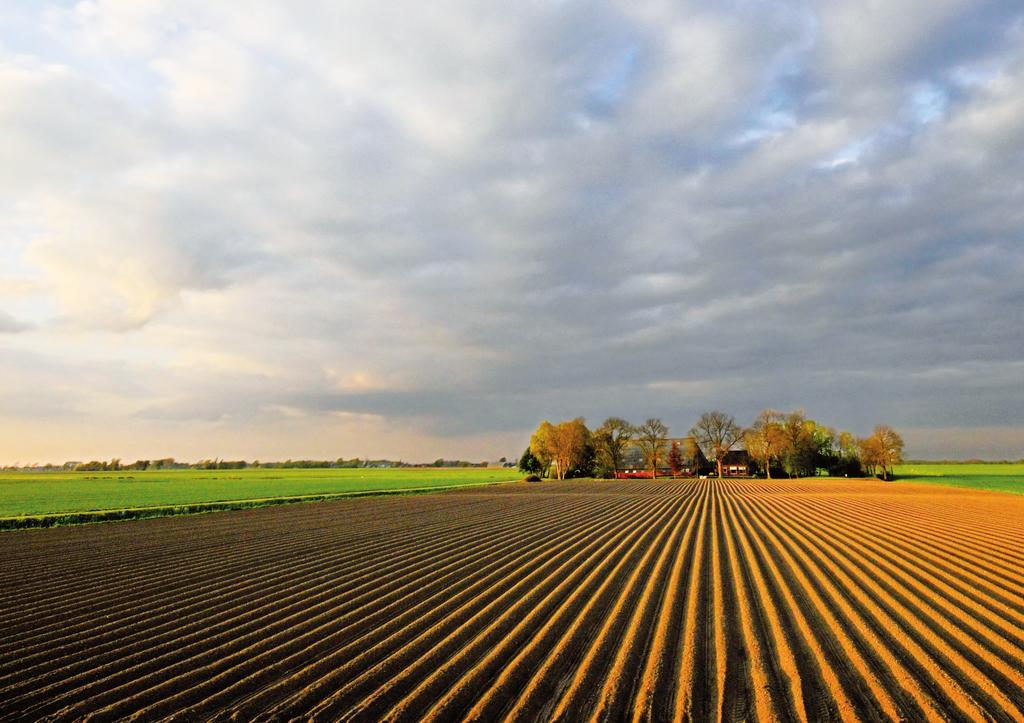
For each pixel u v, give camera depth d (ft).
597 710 25.91
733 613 40.81
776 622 38.19
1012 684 28.66
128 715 26.63
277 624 39.78
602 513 117.91
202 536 85.35
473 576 54.08
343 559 64.54
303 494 178.50
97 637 37.96
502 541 77.05
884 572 54.65
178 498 158.61
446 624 38.93
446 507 135.74
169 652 34.91
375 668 31.22
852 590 47.21
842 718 24.97
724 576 53.01
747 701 26.84
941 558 62.18
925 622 38.52
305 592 48.91
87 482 257.34
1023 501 149.89
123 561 65.10
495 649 33.86
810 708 25.94
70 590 51.26
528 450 348.38
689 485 250.16
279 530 92.12
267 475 371.97
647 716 25.22
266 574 56.85
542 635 36.14
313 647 35.01
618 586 49.42
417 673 30.50
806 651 32.99
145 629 39.63
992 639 35.24
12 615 43.39
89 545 77.41
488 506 138.10
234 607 44.65
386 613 42.14
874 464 329.72
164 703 27.22
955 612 40.91
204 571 58.85
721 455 352.28
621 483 271.08
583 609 42.32
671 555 64.64
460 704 26.61
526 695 27.25
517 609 42.32
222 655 34.09
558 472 333.01
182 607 44.98
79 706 27.43
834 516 109.70
